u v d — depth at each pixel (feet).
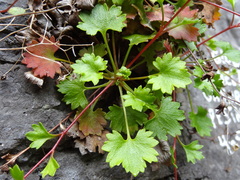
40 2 1.18
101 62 1.08
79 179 1.15
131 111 1.15
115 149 1.02
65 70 1.16
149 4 1.22
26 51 1.13
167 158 1.24
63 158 1.15
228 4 2.13
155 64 1.11
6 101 1.11
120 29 1.12
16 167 0.97
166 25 1.12
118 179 1.22
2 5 1.19
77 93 1.12
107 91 1.24
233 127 1.65
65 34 1.18
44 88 1.16
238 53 1.36
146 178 1.27
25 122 1.11
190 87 1.59
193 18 1.21
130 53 1.27
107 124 1.21
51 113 1.16
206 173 1.45
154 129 1.14
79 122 1.13
